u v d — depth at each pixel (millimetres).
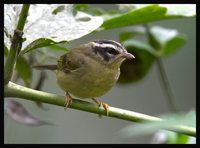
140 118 6184
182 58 15930
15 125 12828
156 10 8109
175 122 3402
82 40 14789
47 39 5574
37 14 6652
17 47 5473
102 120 15180
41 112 14156
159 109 15820
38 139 13594
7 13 6223
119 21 8305
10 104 8289
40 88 9781
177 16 8320
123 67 11055
